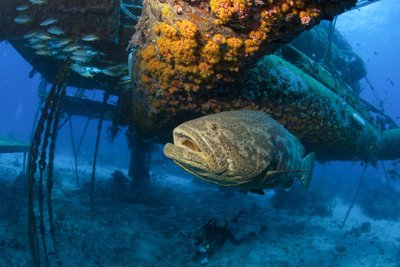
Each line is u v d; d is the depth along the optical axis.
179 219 11.70
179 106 5.59
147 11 4.50
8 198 10.89
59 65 9.52
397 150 12.73
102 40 6.64
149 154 14.97
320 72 8.28
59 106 6.80
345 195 22.45
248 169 3.57
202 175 3.68
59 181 14.73
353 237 12.56
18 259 7.10
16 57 95.62
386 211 16.62
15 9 6.55
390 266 9.93
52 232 7.04
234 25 3.51
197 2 3.60
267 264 8.92
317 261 9.73
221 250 9.49
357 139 9.59
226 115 3.86
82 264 7.43
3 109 94.81
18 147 13.45
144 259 8.25
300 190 16.91
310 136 7.46
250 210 14.49
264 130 3.91
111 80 9.01
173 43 4.01
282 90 5.98
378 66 99.94
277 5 3.10
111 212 11.20
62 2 6.20
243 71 4.55
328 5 3.01
